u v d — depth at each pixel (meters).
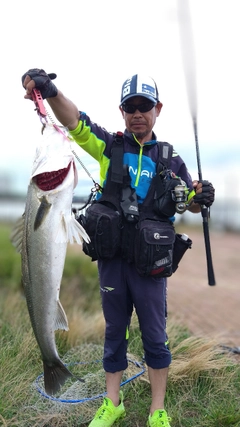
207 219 3.41
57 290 2.91
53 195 2.82
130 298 3.38
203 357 4.15
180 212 3.21
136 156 3.28
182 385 3.94
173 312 6.73
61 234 2.86
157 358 3.25
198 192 3.31
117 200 3.23
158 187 3.22
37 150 2.83
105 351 3.38
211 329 5.97
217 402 3.75
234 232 24.08
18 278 7.27
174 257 3.37
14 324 5.11
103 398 3.55
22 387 3.76
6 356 4.16
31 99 3.02
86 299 6.66
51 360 3.00
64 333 4.88
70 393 3.78
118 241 3.16
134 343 4.78
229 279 9.95
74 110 3.13
